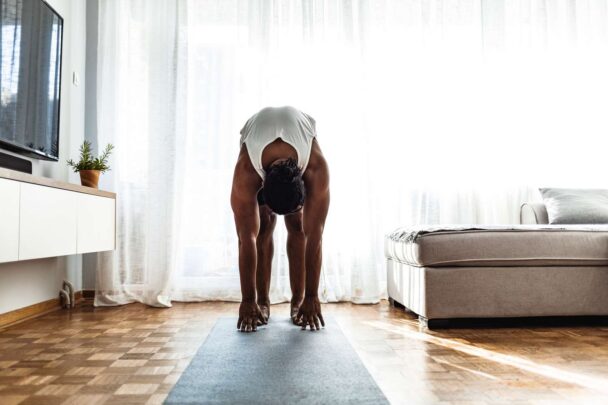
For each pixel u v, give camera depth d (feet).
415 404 4.21
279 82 11.60
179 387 4.58
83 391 4.59
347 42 11.57
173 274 10.84
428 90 11.82
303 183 6.72
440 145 11.74
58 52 9.86
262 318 7.31
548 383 4.84
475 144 11.82
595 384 4.81
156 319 8.74
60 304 10.36
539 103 12.03
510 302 7.78
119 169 11.18
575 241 7.77
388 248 10.22
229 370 5.15
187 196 11.42
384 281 11.45
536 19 12.14
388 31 11.94
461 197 11.77
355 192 11.26
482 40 11.99
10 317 8.45
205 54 11.62
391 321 8.51
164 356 5.95
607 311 7.88
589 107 12.17
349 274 11.19
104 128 11.28
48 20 9.37
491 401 4.30
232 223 11.32
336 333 7.02
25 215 6.95
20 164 8.41
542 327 7.86
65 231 8.18
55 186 7.81
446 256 7.65
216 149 11.46
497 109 11.91
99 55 11.32
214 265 11.23
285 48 11.68
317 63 11.60
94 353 6.11
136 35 11.45
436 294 7.70
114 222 10.37
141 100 11.40
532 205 10.82
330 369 5.17
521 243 7.69
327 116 11.55
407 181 11.72
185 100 11.25
